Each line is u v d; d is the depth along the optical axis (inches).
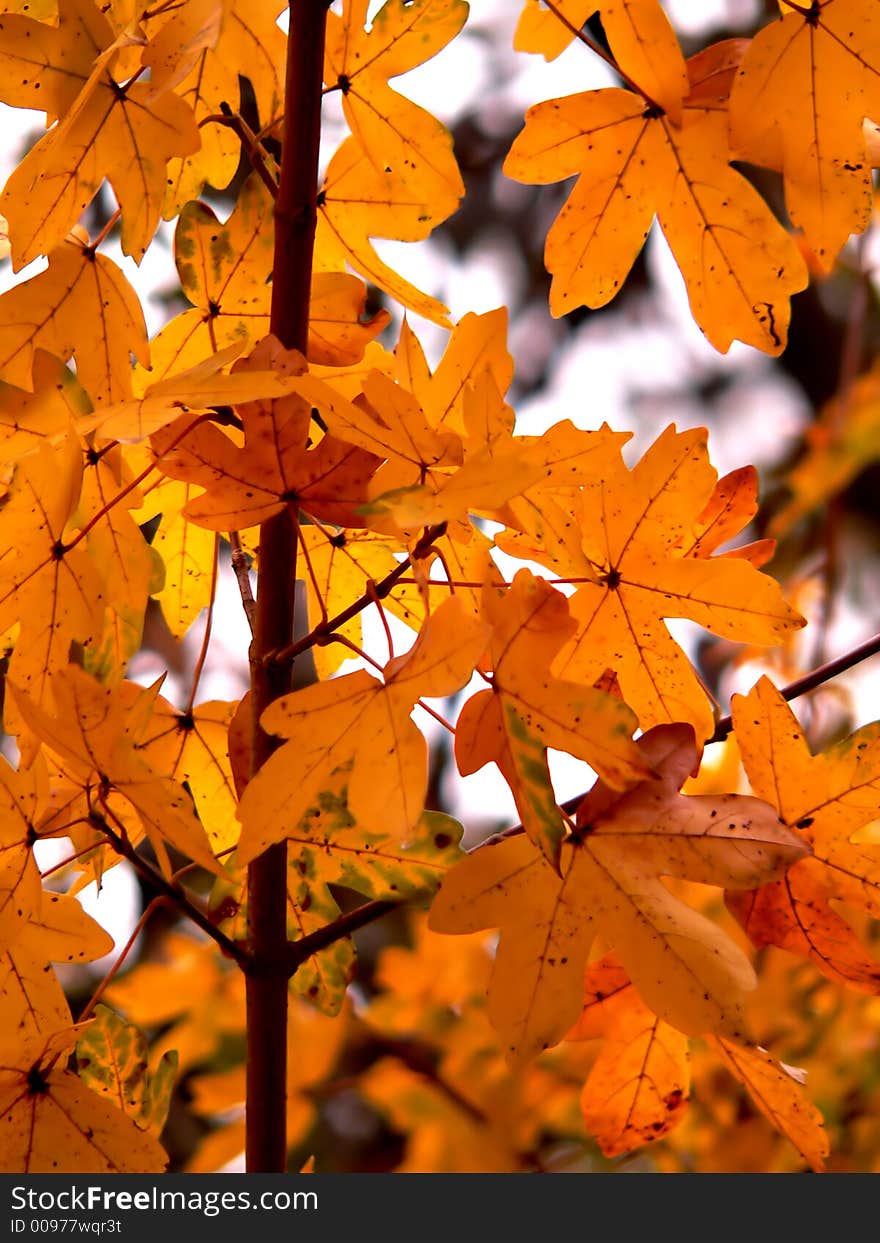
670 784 37.0
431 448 36.2
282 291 37.7
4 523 37.3
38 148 37.6
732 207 38.7
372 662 36.1
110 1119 37.0
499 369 37.2
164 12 38.2
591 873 36.6
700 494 37.9
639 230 39.3
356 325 38.7
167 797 35.9
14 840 37.0
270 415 36.6
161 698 39.1
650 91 38.4
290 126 37.7
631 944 36.4
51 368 37.9
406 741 35.3
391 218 39.6
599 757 35.7
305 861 38.4
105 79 37.5
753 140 38.3
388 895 38.1
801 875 37.8
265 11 39.3
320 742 35.5
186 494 40.1
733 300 39.0
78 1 37.5
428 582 35.5
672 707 38.2
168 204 40.6
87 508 38.3
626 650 38.2
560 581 38.1
